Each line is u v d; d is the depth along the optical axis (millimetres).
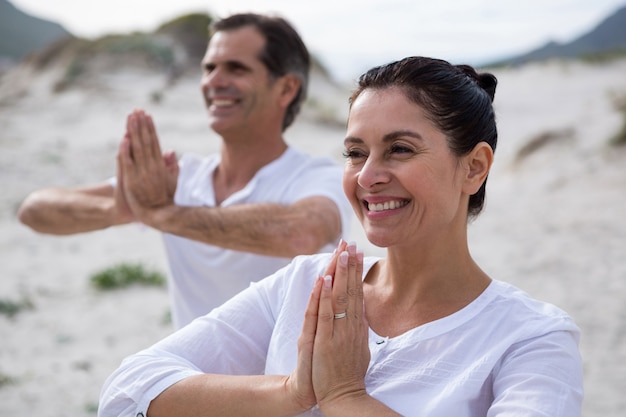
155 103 25203
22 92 28422
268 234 2873
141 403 1802
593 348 5836
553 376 1551
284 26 3252
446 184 1688
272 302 1953
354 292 1669
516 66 43438
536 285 7582
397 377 1666
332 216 2982
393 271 1818
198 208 2955
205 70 3283
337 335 1656
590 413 4797
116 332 6645
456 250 1761
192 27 31531
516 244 9273
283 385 1703
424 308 1757
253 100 3150
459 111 1681
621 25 91750
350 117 1762
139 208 2979
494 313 1680
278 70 3193
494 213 11148
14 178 14672
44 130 21562
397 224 1706
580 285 7461
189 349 1922
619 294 7078
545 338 1610
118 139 19531
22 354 6121
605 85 32969
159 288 7938
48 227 3385
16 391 5383
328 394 1646
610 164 12594
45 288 8023
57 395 5336
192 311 3158
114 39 30703
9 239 10250
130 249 9930
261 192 3137
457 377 1612
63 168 15906
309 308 1679
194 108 24750
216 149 18188
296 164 3191
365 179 1686
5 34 102438
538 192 12156
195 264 3082
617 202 10812
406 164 1669
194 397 1762
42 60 30828
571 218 10305
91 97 26172
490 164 1757
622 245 8766
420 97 1674
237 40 3168
